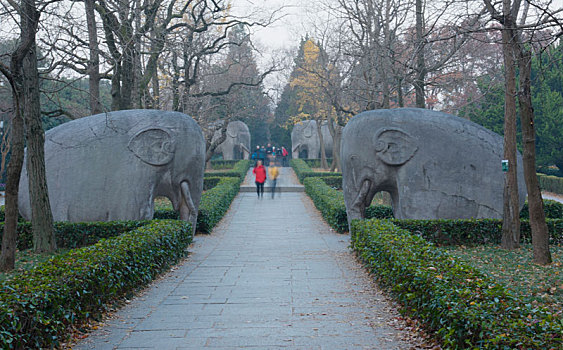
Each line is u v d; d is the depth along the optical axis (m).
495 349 4.13
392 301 7.82
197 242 15.90
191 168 14.84
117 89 19.20
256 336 6.26
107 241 9.16
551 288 8.02
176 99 23.55
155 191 14.50
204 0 20.70
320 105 37.97
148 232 10.70
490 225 13.38
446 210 14.00
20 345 5.07
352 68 27.05
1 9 10.55
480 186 14.04
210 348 5.85
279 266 11.45
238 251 14.08
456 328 4.98
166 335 6.35
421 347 5.73
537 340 4.04
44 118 33.28
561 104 32.97
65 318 6.14
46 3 10.18
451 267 6.69
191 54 23.48
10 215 10.12
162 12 21.89
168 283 9.63
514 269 9.77
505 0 10.42
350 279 9.81
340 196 21.59
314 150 48.31
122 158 14.20
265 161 41.88
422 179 14.14
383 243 8.99
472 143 14.24
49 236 12.34
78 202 13.87
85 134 14.36
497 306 4.89
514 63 9.92
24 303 5.25
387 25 20.11
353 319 7.01
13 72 9.78
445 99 31.98
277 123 64.19
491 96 31.14
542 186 34.88
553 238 13.26
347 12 20.88
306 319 7.03
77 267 6.90
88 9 15.81
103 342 6.11
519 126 32.56
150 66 20.67
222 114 44.34
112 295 7.73
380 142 14.34
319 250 13.94
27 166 12.27
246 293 8.72
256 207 25.19
